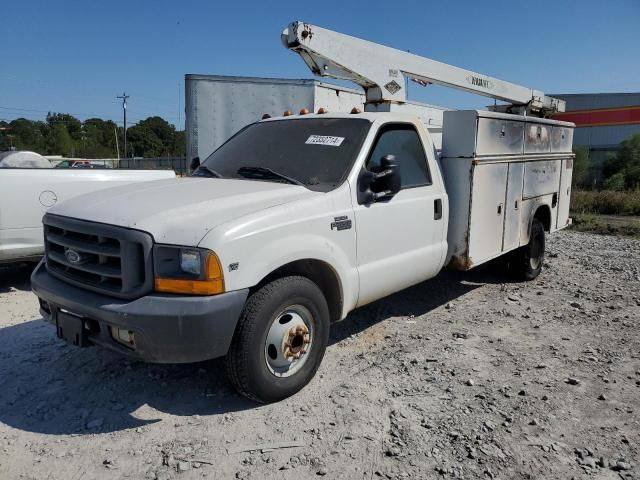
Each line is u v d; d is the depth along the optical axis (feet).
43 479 9.51
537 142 21.77
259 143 16.10
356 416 11.65
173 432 11.03
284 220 11.94
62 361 14.28
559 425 11.43
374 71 18.95
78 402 12.20
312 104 35.73
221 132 35.96
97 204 12.34
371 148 14.67
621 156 96.48
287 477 9.64
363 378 13.50
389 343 15.96
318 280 13.66
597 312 19.36
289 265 12.53
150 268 10.67
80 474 9.66
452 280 23.70
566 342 16.33
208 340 10.64
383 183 14.06
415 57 20.59
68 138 278.46
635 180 92.43
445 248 17.26
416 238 15.90
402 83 20.16
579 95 113.60
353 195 13.79
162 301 10.53
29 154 25.53
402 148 15.94
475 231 17.88
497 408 12.07
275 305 11.67
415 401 12.34
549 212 24.04
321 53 17.15
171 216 11.15
